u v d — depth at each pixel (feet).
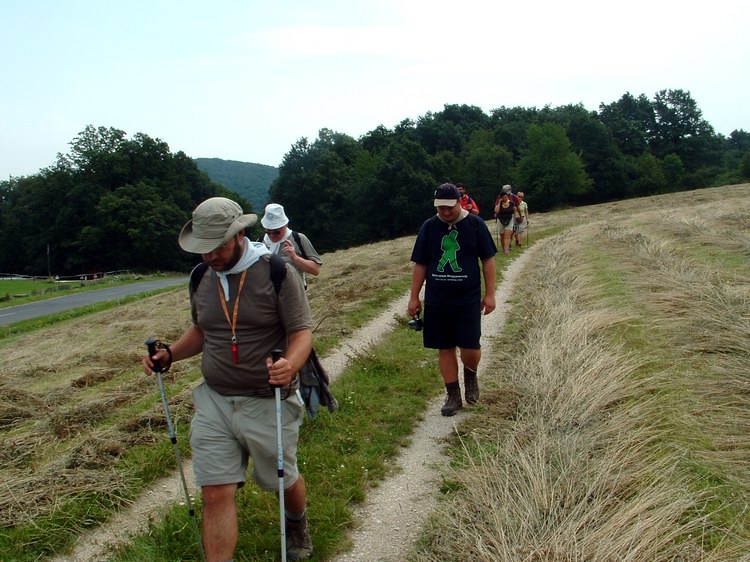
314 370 14.11
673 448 14.01
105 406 22.38
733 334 20.30
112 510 14.75
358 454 16.57
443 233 18.78
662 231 51.39
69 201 249.96
